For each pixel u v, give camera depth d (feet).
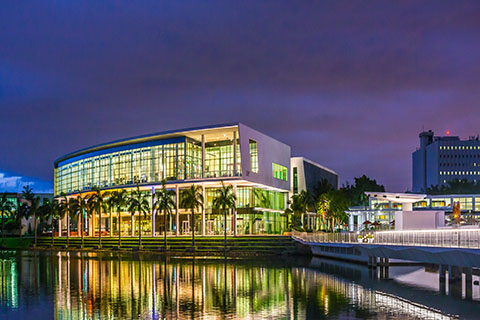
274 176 397.80
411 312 121.19
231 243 320.50
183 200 324.80
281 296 144.25
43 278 191.72
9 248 427.33
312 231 380.17
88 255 320.91
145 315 118.32
